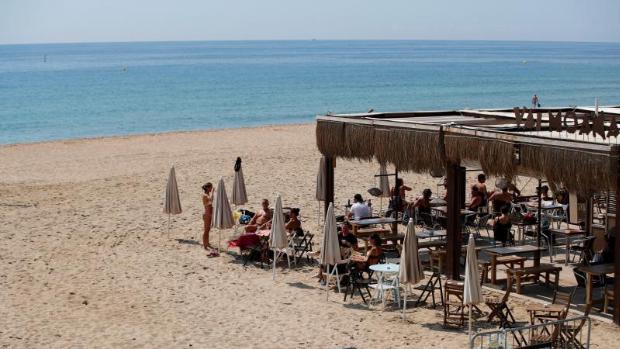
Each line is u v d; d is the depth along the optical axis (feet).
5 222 89.56
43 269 71.00
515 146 58.23
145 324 56.85
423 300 61.52
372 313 58.85
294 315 58.54
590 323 50.55
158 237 82.94
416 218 79.25
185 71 560.20
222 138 174.60
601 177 52.60
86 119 238.48
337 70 578.66
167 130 210.18
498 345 48.65
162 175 120.37
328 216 61.57
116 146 161.07
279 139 171.42
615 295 54.70
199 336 54.29
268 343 52.75
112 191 108.17
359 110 268.41
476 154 61.31
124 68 568.82
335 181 112.88
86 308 60.44
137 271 70.54
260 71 559.79
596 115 59.21
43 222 89.61
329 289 65.36
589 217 71.31
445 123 66.90
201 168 126.72
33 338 53.93
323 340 53.11
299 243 74.64
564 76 501.15
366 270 63.67
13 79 456.45
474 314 57.62
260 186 110.32
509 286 61.87
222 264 72.95
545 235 72.02
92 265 72.43
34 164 135.64
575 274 60.34
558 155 55.26
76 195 105.50
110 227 87.15
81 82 421.59
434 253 67.51
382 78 467.11
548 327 52.39
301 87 381.40
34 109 268.41
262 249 72.64
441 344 51.75
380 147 69.72
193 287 65.87
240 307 60.59
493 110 80.74
